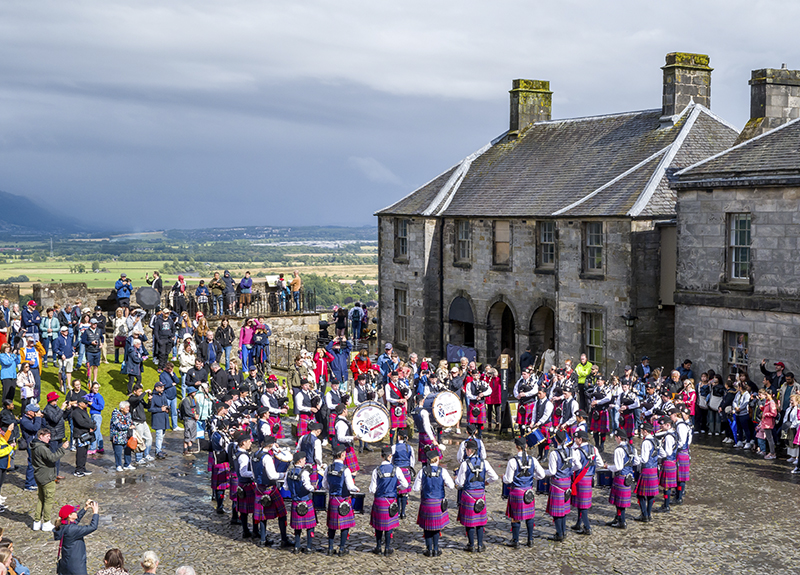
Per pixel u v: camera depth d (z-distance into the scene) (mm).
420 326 42188
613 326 32094
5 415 20516
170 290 41219
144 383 31906
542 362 36000
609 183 34125
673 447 18484
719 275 27891
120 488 20969
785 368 25922
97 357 29781
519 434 24609
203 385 25312
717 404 25734
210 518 18547
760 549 16156
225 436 18672
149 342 37312
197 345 33750
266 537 17297
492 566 15500
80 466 22109
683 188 28797
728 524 17688
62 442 21062
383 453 16234
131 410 23281
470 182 42469
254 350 34000
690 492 20078
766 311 26422
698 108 35719
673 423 18766
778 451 23969
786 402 23297
